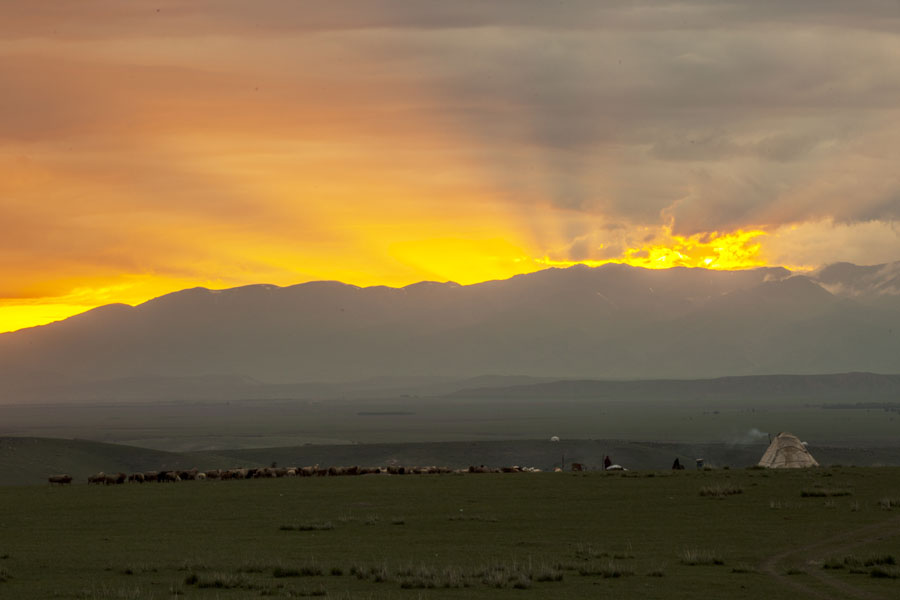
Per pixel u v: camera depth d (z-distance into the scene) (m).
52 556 54.97
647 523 69.25
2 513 79.75
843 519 69.19
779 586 44.16
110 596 40.94
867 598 41.34
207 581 44.34
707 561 51.25
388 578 45.81
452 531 66.19
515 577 45.69
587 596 41.44
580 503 81.75
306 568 47.97
